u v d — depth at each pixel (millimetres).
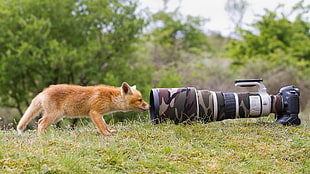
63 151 4938
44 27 18094
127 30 19328
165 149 5297
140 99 7016
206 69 23016
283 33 23438
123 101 6879
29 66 17797
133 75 19109
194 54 27141
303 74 19297
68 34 19578
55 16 19156
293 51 22156
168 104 6766
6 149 4781
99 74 18781
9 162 4277
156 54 26547
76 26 19141
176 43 28297
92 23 19562
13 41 17781
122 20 19781
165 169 4582
